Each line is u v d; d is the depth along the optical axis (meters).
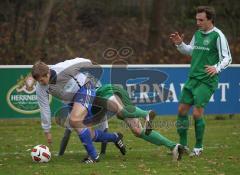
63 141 22.62
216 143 26.42
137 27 59.66
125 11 61.03
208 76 21.62
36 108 32.59
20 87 32.31
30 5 54.09
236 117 37.25
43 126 20.69
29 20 52.66
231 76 35.12
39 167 19.94
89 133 20.73
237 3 58.94
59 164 20.55
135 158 22.00
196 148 22.44
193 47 22.09
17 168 19.81
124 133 30.05
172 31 59.06
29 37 51.62
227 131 31.02
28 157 22.39
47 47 52.56
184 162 20.94
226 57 21.20
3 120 34.34
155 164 20.53
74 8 57.41
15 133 30.23
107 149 24.44
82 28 57.41
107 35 57.88
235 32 58.56
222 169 19.66
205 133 30.09
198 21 21.62
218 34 21.39
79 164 20.53
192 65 22.00
